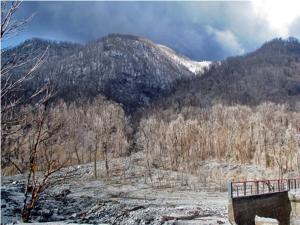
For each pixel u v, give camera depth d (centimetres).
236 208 2978
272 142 12481
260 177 10162
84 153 11725
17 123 1323
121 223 4044
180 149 12875
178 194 7319
